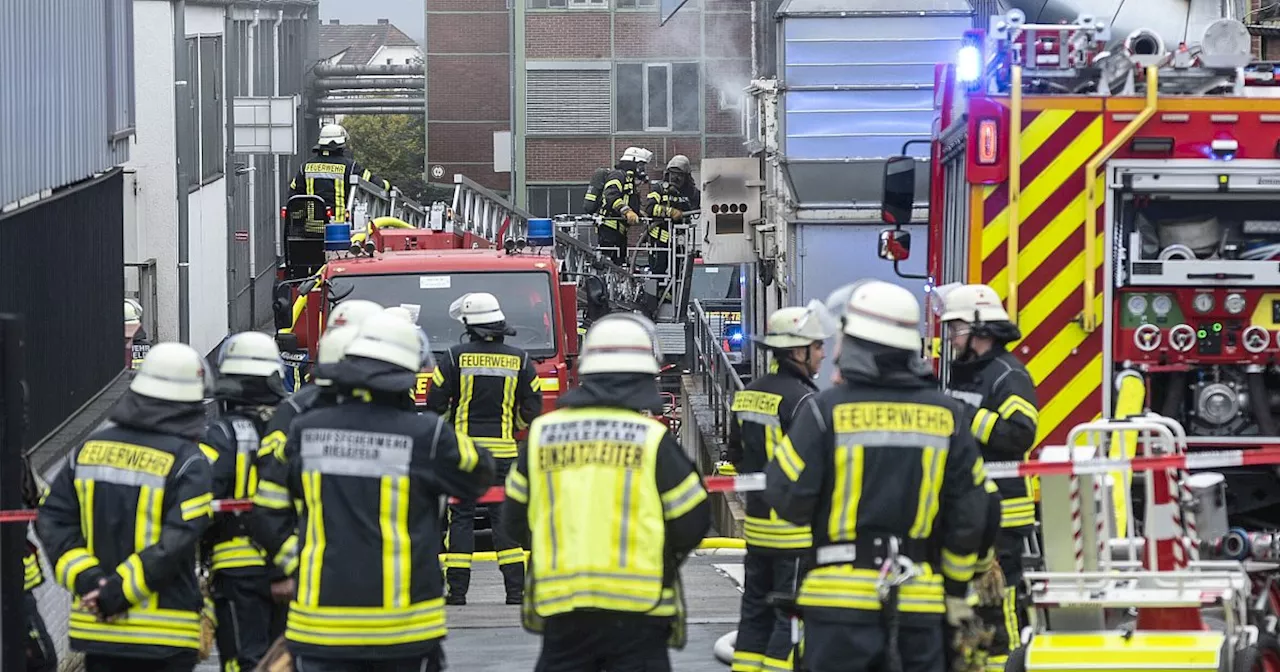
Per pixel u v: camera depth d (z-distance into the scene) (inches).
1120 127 807.7
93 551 637.3
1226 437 820.6
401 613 599.8
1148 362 810.2
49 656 733.3
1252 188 802.2
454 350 1093.8
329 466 600.4
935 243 928.9
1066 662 666.2
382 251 1712.6
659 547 593.6
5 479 663.8
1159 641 664.4
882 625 593.9
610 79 4635.8
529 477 605.3
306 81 5378.9
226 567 732.7
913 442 595.5
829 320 788.6
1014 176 808.3
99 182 1395.2
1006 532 768.9
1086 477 688.4
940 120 915.4
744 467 799.1
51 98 1190.9
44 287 1161.4
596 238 3169.3
